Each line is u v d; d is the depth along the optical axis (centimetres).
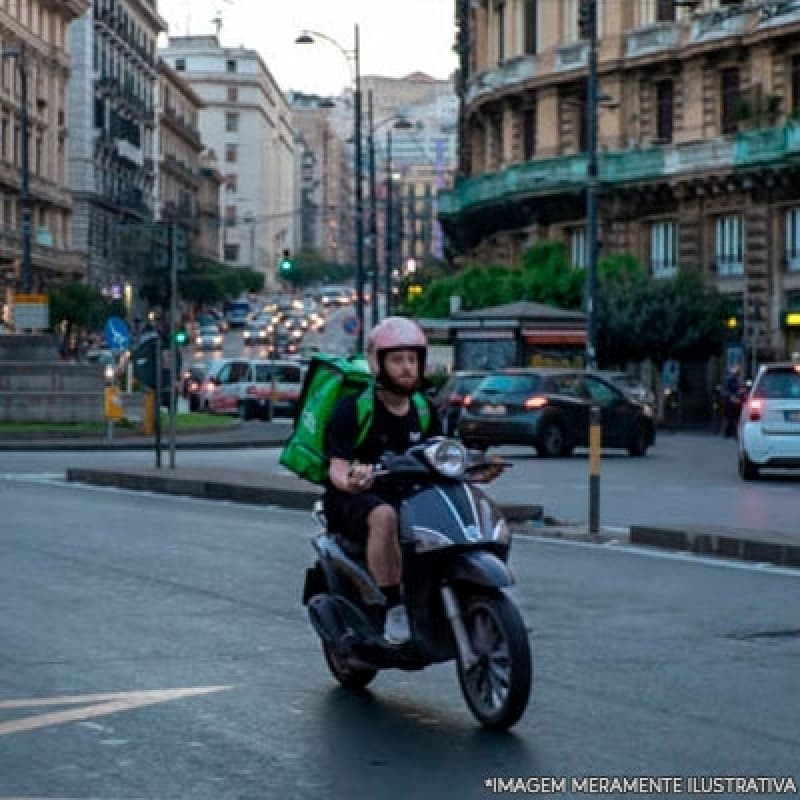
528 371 4097
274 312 14950
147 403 4694
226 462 3759
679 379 7256
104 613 1441
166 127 15775
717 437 5791
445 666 1207
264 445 4528
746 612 1469
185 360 11062
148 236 3594
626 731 998
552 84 7588
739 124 6681
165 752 941
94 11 12431
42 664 1206
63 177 11550
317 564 1104
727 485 3117
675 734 989
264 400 6538
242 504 2589
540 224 7750
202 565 1772
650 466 3762
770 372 3247
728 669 1200
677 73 7119
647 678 1165
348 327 7075
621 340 6669
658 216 7219
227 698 1091
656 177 7056
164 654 1250
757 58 6675
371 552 995
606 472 3506
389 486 1012
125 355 6125
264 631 1355
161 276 4028
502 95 7938
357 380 1030
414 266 10338
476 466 1024
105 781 878
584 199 7400
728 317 6738
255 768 905
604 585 1644
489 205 7981
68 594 1554
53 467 3503
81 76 12162
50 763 916
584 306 6581
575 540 2091
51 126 11212
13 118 10250
